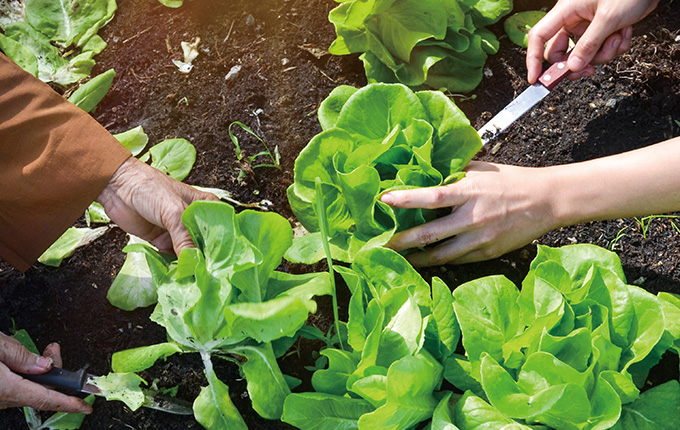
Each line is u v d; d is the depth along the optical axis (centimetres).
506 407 108
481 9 140
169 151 135
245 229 114
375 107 122
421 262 124
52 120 117
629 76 138
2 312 129
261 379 115
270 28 145
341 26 135
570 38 136
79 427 122
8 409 124
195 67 143
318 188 115
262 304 109
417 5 131
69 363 126
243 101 139
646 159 117
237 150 135
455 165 122
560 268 113
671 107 136
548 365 107
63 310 129
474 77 138
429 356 114
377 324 112
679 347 114
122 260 132
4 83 117
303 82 140
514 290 115
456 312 112
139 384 122
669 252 128
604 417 108
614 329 113
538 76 132
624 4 123
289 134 137
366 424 108
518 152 134
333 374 115
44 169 116
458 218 119
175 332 115
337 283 129
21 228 118
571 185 119
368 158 119
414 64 135
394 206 118
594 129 135
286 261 130
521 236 121
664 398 112
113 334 127
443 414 109
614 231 129
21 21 146
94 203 134
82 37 146
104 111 141
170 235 121
